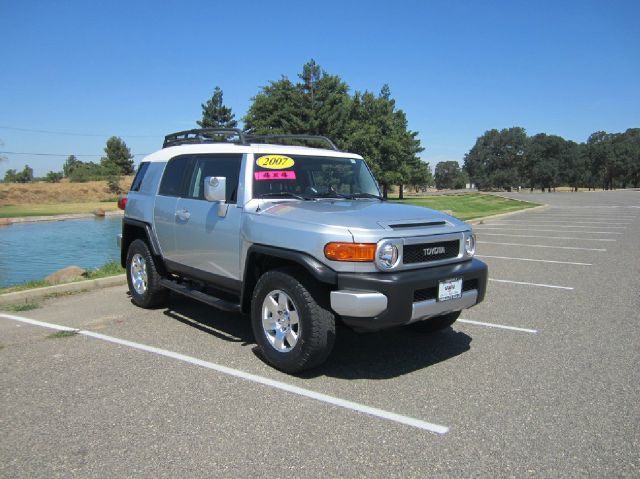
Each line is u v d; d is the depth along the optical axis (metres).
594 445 3.25
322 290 4.25
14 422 3.57
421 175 71.75
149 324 5.99
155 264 6.45
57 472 2.96
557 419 3.60
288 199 5.16
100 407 3.79
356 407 3.81
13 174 105.88
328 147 6.40
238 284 5.05
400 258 4.15
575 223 19.91
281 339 4.49
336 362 4.78
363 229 4.11
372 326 4.04
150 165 6.91
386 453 3.16
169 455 3.13
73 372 4.48
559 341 5.35
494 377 4.39
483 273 4.71
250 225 4.80
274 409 3.77
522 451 3.18
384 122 59.94
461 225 4.80
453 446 3.24
